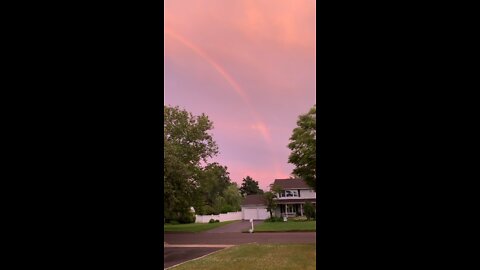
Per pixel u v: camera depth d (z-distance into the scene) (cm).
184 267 720
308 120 1128
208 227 1977
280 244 1052
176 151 1730
